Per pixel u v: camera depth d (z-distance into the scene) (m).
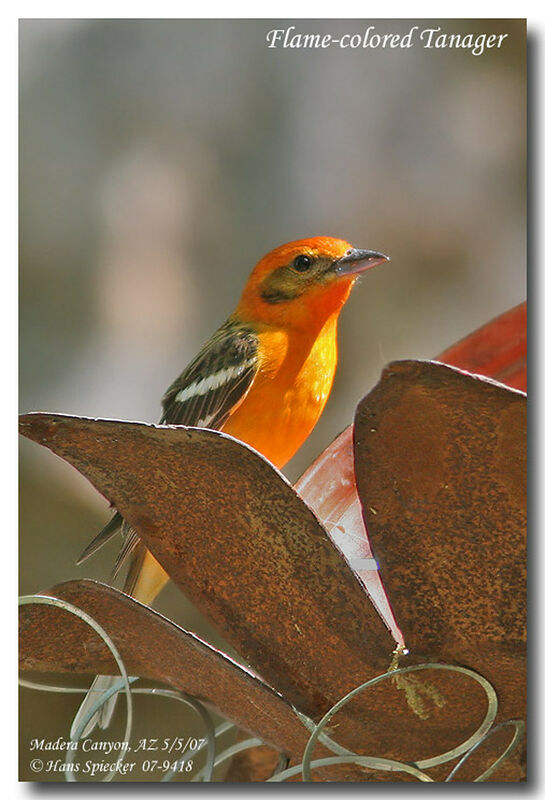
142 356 10.16
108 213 10.12
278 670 3.82
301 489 4.79
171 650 3.86
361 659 3.68
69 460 3.50
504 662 3.64
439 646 3.65
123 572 7.10
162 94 10.01
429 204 10.45
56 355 9.95
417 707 3.79
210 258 10.38
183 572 3.76
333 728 3.88
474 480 3.36
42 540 9.23
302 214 10.55
